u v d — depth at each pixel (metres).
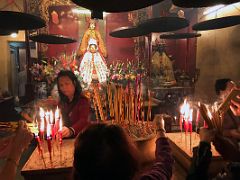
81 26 6.71
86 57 6.34
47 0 6.48
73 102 2.58
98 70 6.28
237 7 5.12
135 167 0.81
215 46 5.97
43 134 2.03
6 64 7.71
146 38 6.85
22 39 7.86
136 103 2.08
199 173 1.18
